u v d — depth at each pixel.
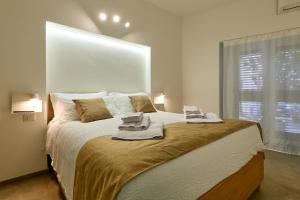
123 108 3.03
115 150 1.28
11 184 2.25
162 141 1.44
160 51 4.00
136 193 0.94
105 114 2.59
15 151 2.31
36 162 2.47
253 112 3.49
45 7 2.47
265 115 3.37
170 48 4.21
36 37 2.41
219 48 3.89
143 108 3.18
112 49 3.40
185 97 4.49
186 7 3.93
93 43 3.15
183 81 4.50
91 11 2.91
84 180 1.32
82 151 1.48
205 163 1.32
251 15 3.47
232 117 3.72
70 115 2.45
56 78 2.77
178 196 1.07
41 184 2.26
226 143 1.61
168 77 4.20
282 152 3.20
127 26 3.38
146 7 3.70
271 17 3.26
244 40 3.56
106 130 1.88
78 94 2.83
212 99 4.04
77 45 2.97
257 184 2.03
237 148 1.70
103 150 1.31
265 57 3.34
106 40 3.31
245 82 3.57
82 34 3.00
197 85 4.27
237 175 1.64
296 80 3.07
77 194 1.40
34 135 2.45
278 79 3.22
